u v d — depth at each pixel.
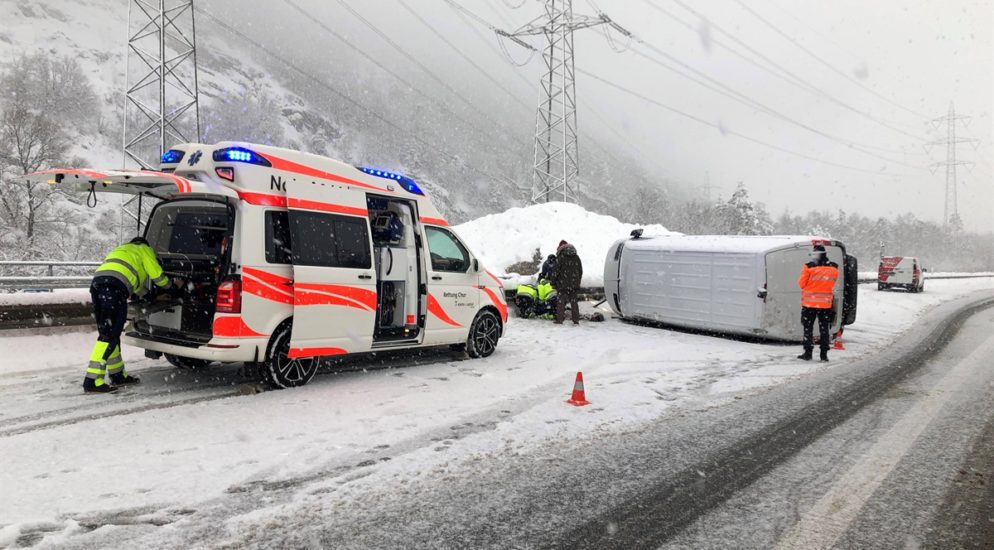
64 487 3.67
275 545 3.06
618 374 7.84
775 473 4.36
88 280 16.62
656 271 12.54
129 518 3.29
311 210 6.39
